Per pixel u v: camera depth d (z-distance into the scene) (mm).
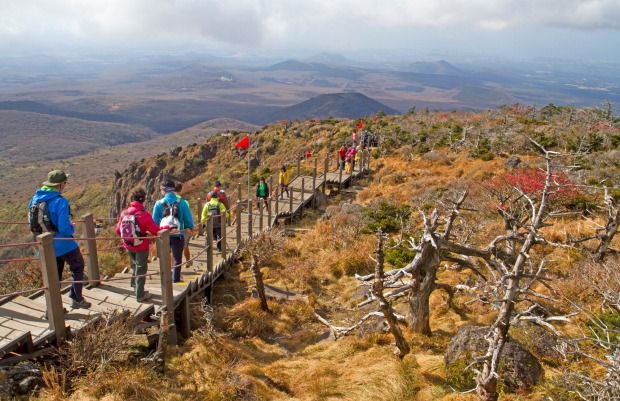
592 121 30234
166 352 6035
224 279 10242
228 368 5906
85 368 5164
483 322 7789
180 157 87188
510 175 15039
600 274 8016
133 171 94438
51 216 5438
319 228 14109
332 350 7180
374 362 6574
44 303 5941
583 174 15125
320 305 9305
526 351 5879
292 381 6129
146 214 6355
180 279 7789
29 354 4926
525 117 34062
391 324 6121
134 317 5984
